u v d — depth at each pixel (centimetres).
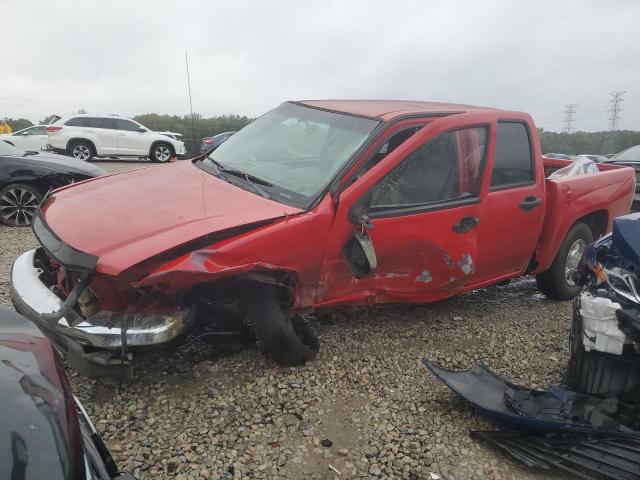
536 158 512
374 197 401
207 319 399
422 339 469
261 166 440
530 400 361
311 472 302
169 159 2262
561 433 334
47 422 181
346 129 432
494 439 334
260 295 372
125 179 451
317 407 359
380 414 358
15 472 161
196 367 393
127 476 208
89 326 321
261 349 396
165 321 331
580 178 560
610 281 337
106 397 354
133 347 327
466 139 453
